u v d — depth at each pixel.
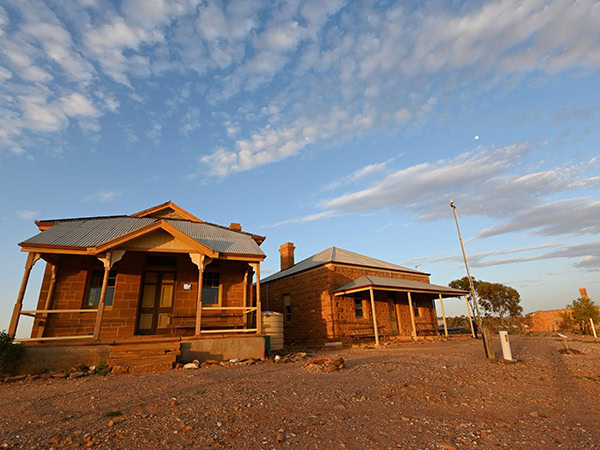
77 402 5.96
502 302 41.56
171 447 4.04
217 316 13.87
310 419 5.12
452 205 13.54
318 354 13.77
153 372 9.24
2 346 8.91
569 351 13.41
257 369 9.65
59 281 12.32
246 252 13.35
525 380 8.34
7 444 4.07
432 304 25.42
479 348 15.43
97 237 12.12
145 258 13.50
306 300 21.22
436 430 4.77
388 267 24.03
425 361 10.92
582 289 31.06
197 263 12.04
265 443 4.21
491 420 5.30
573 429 4.85
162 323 13.27
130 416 5.12
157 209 17.22
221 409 5.47
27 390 7.20
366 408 5.79
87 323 12.20
